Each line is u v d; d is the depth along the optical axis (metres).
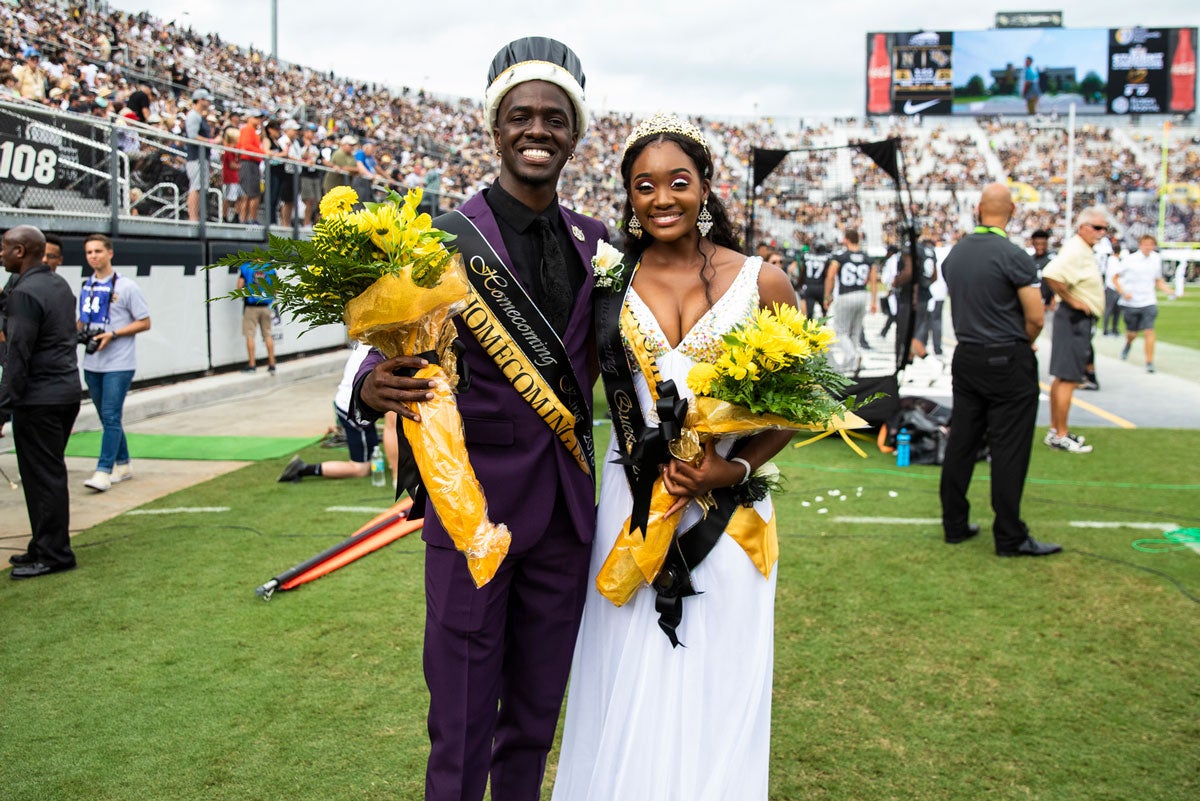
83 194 9.46
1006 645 3.90
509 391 2.25
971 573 4.79
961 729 3.21
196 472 7.07
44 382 4.66
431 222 2.05
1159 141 50.84
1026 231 42.06
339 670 3.67
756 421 2.17
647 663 2.32
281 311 2.09
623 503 2.38
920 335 11.75
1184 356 14.19
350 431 6.66
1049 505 6.13
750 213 8.66
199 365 11.21
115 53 22.28
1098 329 18.28
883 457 7.77
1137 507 6.08
